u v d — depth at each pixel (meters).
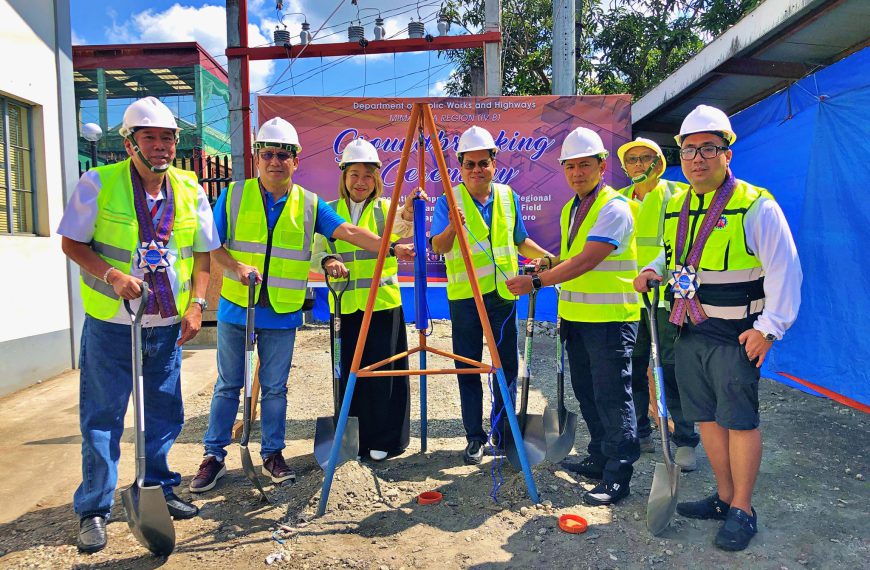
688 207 2.73
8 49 5.30
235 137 7.64
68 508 3.05
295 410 4.84
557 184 6.57
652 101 6.63
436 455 3.76
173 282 2.76
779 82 5.77
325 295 7.32
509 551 2.57
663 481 2.68
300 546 2.63
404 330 3.78
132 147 2.58
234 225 3.24
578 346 3.26
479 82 8.92
